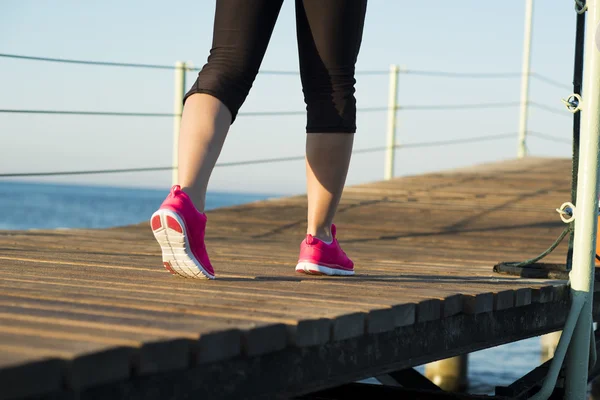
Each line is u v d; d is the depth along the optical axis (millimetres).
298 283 1729
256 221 4586
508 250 3545
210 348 1074
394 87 6566
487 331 1808
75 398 912
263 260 2400
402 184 6191
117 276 1732
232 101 1669
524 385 2002
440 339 1635
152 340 1001
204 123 1639
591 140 1789
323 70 1850
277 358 1229
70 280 1633
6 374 823
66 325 1106
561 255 3320
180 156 1647
